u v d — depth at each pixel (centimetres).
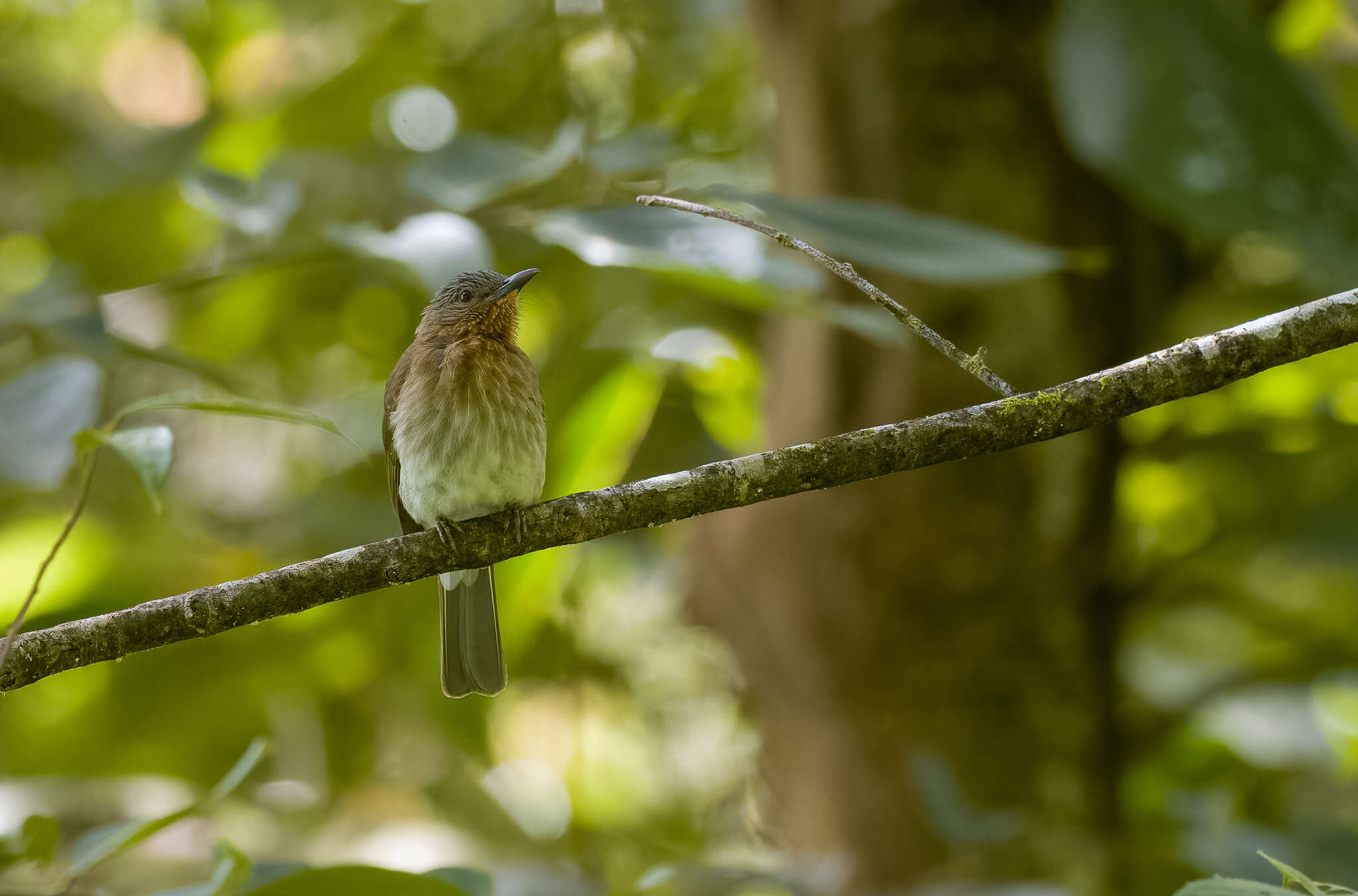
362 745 1286
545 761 1359
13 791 1138
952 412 557
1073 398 541
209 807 667
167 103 1562
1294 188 822
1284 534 1055
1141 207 981
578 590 1266
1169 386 536
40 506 1288
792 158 1005
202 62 1479
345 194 1275
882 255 766
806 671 959
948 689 932
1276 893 451
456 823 1287
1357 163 832
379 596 1193
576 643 1263
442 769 1405
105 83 1560
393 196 1266
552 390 1105
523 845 1280
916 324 509
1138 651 1341
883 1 942
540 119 1347
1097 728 953
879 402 940
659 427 1262
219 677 1203
